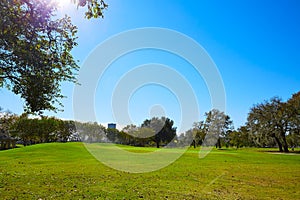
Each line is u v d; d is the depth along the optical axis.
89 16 7.73
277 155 38.38
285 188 12.31
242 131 66.06
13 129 58.75
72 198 9.36
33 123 57.75
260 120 56.31
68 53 12.08
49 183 12.16
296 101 55.09
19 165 19.58
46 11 10.23
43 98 12.14
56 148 34.41
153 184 12.38
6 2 9.16
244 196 10.48
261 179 14.88
